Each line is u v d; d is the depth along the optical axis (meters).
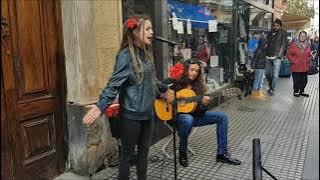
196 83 4.14
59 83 3.79
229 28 8.50
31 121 3.51
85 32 3.76
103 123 4.02
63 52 3.79
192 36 6.53
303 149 4.75
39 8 3.51
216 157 4.33
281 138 5.27
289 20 15.95
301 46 8.80
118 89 2.85
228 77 8.59
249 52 9.88
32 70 3.48
